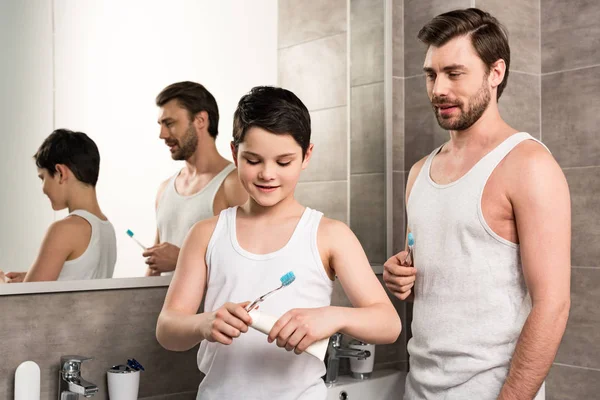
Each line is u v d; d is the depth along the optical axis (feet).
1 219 4.78
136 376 5.19
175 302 3.95
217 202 5.91
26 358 4.96
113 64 5.32
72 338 5.18
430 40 4.91
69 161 5.10
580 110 7.34
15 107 4.85
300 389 3.81
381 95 7.39
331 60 6.90
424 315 4.99
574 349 7.39
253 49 6.21
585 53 7.30
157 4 5.56
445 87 4.82
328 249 3.95
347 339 6.83
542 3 7.66
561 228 4.45
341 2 6.98
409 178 5.52
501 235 4.68
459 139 5.01
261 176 3.72
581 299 7.34
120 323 5.43
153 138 5.54
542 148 4.64
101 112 5.26
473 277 4.73
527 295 4.69
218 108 5.94
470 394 4.71
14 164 4.83
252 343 3.82
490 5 7.14
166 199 5.62
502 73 4.89
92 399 5.27
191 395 5.86
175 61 5.67
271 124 3.62
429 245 4.98
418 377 5.03
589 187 7.28
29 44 4.91
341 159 7.02
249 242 3.95
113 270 5.35
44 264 4.99
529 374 4.37
